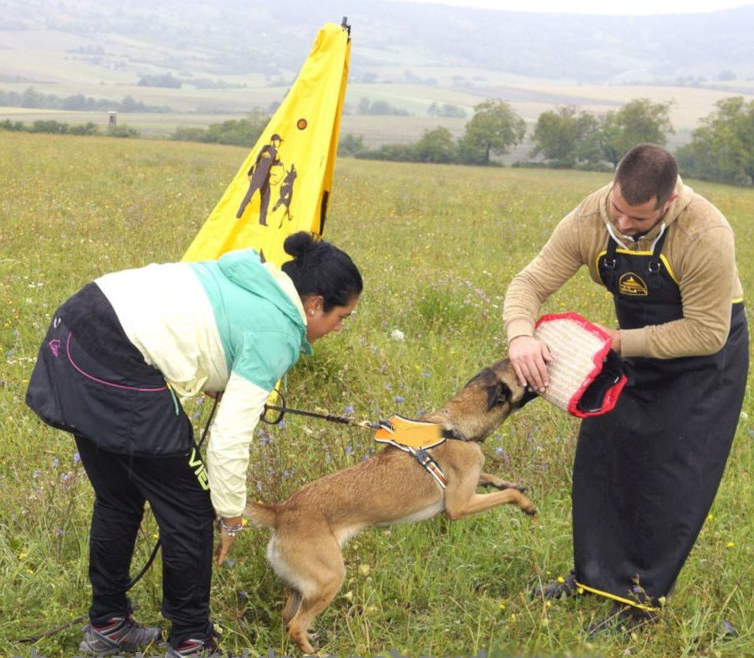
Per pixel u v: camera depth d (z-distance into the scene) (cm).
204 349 303
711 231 338
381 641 370
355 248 1247
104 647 350
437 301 840
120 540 338
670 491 375
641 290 361
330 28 543
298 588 367
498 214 1872
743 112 8938
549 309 934
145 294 304
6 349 682
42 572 383
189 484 319
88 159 2556
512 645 351
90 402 300
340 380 616
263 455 469
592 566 396
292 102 544
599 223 366
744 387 376
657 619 382
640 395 378
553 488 495
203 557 329
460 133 16100
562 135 9675
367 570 376
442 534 444
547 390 364
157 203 1530
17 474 459
